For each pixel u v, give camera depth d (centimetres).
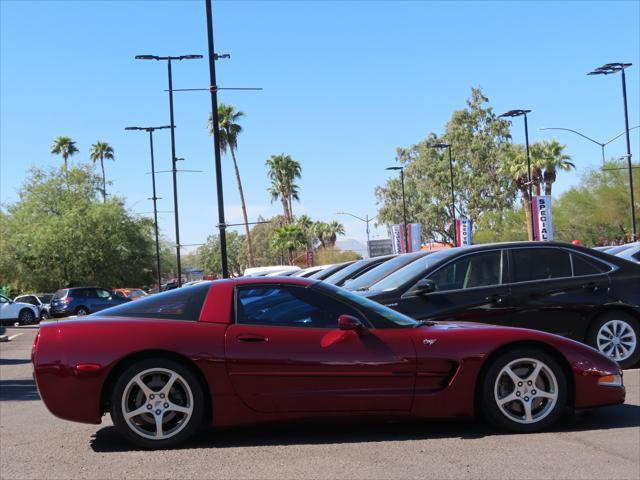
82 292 3747
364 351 567
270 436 600
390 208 7375
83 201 5306
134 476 495
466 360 571
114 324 569
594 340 877
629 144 3703
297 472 490
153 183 4481
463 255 882
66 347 558
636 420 623
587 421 624
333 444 566
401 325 590
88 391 553
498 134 7006
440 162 7138
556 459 505
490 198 7012
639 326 885
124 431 557
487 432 591
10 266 5122
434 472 481
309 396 562
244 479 479
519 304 859
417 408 570
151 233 5581
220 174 1855
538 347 590
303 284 596
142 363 556
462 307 848
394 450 542
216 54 1861
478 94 7125
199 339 561
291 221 8150
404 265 980
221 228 1858
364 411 566
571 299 870
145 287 5738
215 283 598
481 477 468
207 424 581
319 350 564
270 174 8125
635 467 482
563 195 5609
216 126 1855
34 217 5325
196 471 501
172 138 3488
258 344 564
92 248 5112
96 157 7656
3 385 1065
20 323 3519
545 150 5800
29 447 601
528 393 584
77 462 539
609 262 899
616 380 596
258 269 2259
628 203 5078
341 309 588
